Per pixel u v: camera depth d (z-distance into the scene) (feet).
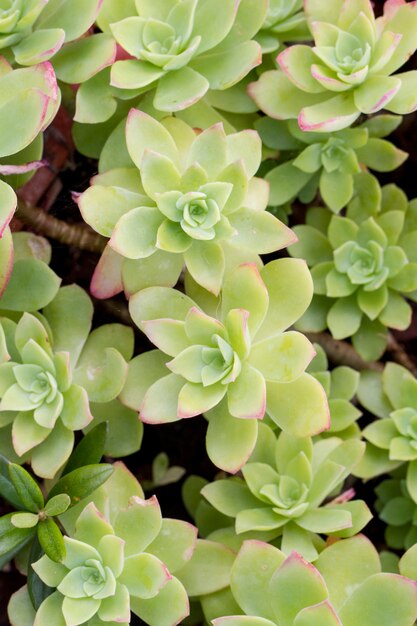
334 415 1.97
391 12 1.93
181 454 2.15
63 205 2.02
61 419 1.80
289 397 1.76
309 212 2.08
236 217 1.81
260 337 1.78
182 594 1.74
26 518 1.73
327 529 1.80
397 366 1.99
